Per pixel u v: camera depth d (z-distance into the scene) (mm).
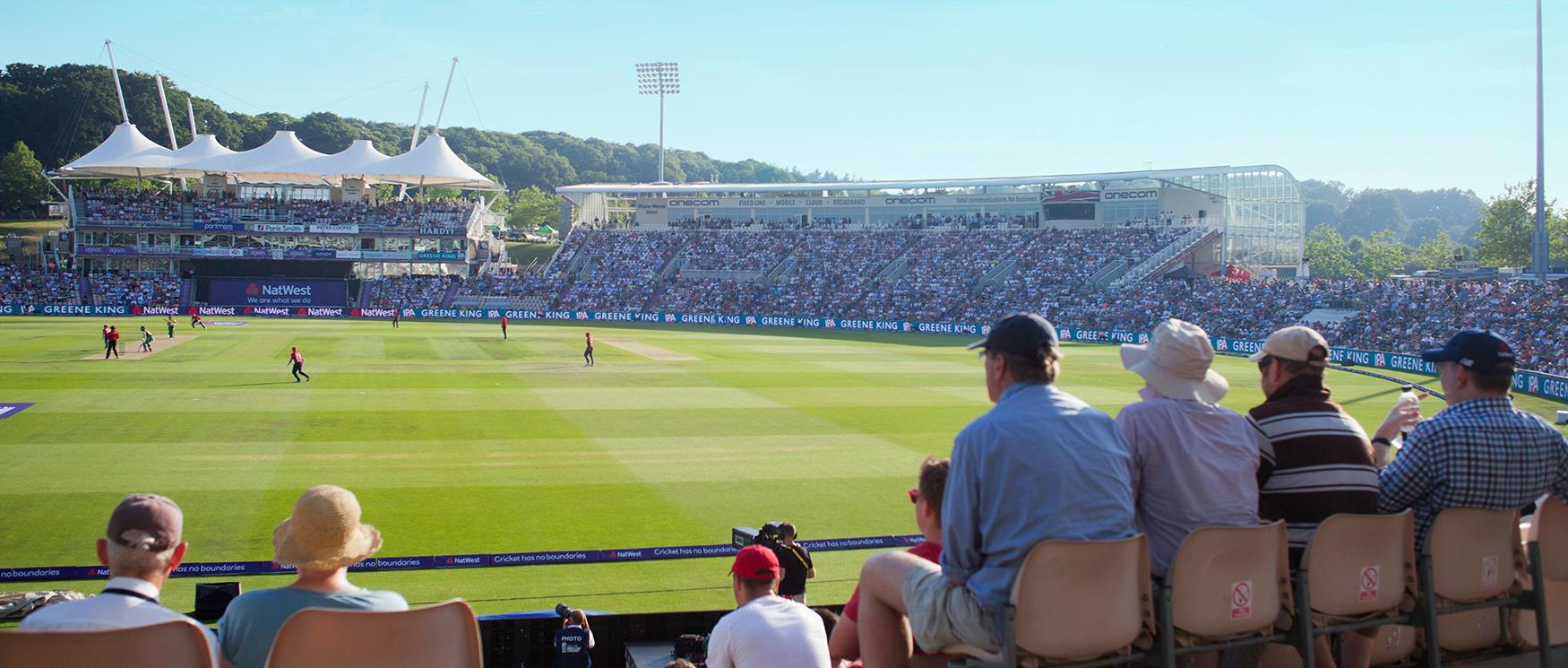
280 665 5078
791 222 106375
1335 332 67625
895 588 5375
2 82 165000
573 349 60812
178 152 108125
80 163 102312
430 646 5371
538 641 11648
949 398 40219
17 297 90312
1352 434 6082
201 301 95875
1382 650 6344
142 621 5066
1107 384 46938
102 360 48281
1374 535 5777
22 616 12875
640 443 29047
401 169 105062
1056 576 4852
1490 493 5977
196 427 30141
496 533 19391
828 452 28172
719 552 18234
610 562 17781
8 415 31656
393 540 18766
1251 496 5754
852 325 85875
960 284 90438
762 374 48312
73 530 18906
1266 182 92000
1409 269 175750
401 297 98250
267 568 16859
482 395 38656
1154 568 5715
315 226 100938
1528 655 6367
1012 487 4914
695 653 11117
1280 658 6051
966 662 5137
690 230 107812
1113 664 5098
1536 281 66938
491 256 111875
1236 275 86750
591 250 106375
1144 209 94000
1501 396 6164
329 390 39219
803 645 6742
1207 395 5941
